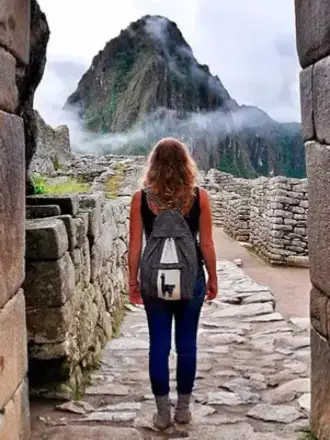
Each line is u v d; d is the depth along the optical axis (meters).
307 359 4.75
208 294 3.20
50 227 3.44
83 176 19.86
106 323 5.34
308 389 3.82
